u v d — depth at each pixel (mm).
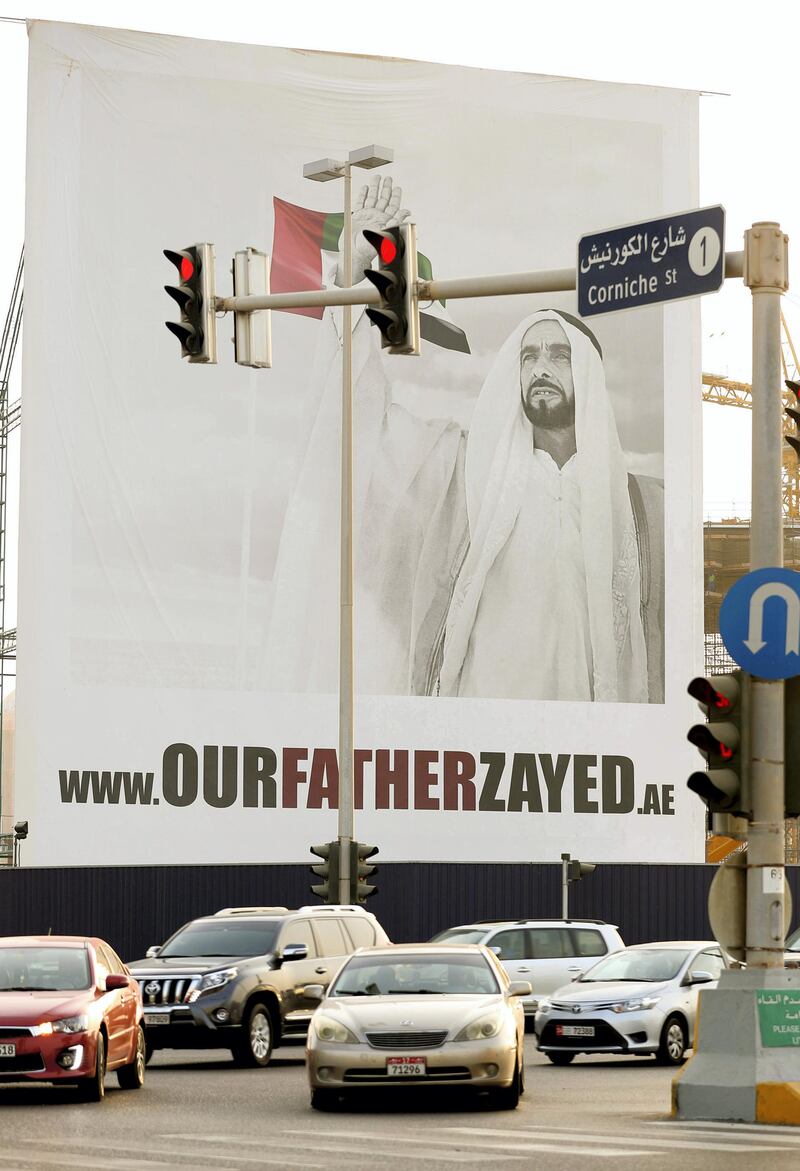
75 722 51844
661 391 58250
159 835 52188
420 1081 15047
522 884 45406
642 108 58938
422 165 56938
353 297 15023
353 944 23609
